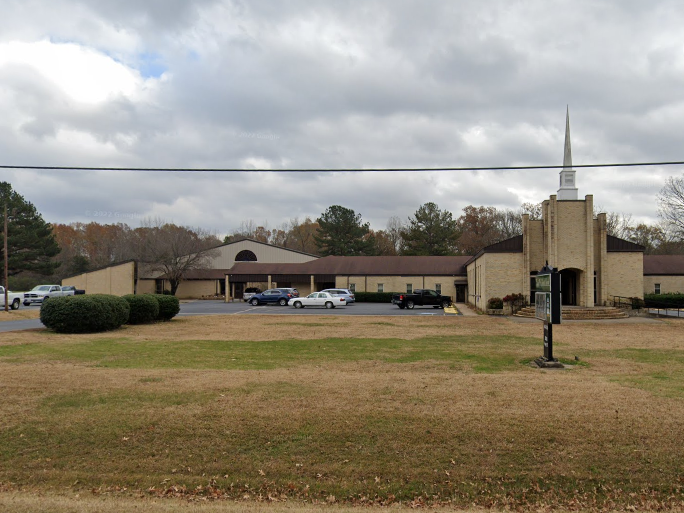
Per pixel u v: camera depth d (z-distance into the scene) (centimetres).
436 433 793
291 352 1622
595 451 738
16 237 6106
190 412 880
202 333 2177
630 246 3619
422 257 6234
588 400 959
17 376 1166
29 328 2338
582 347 1748
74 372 1229
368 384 1097
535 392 1023
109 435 789
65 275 7762
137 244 6994
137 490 654
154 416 860
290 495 647
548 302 1402
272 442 769
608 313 3195
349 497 644
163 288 6969
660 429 804
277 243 11288
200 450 749
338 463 714
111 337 1984
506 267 3591
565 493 654
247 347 1728
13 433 792
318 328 2419
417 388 1057
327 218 8412
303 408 904
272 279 6053
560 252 3450
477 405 923
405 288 5831
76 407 911
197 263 6581
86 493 643
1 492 640
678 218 5278
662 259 5094
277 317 3203
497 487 664
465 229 8925
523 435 784
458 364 1398
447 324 2667
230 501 630
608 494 649
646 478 677
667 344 1831
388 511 605
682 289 4875
